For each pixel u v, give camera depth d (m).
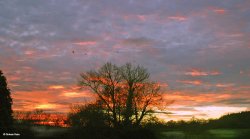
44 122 71.75
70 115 72.56
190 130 63.22
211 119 68.94
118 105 73.19
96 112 72.19
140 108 73.25
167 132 62.38
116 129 57.56
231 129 63.66
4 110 54.91
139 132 57.53
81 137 53.66
